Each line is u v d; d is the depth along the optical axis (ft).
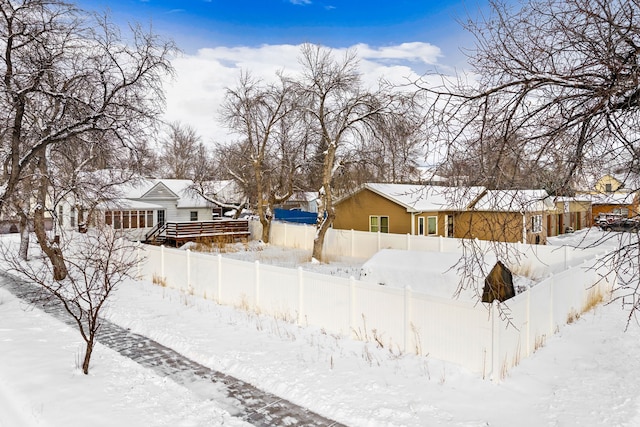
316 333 35.19
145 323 38.68
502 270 37.40
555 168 17.93
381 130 71.46
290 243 100.53
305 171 98.27
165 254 55.26
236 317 40.45
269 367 28.78
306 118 82.58
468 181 19.25
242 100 97.25
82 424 21.63
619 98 16.33
